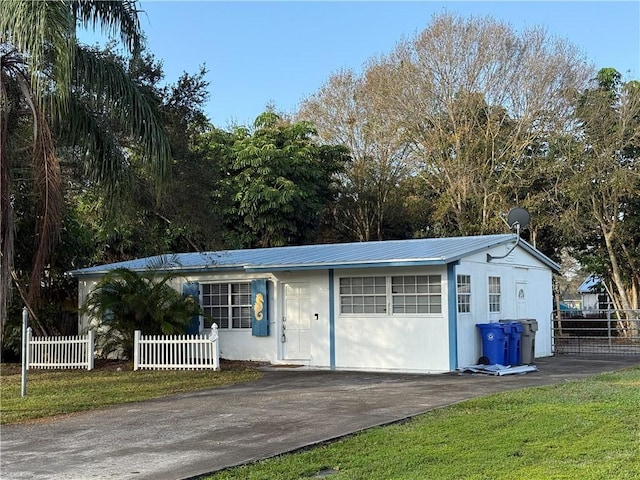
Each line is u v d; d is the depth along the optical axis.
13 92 15.87
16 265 20.48
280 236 33.66
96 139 15.03
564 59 32.59
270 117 36.34
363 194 38.19
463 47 33.28
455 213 33.91
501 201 32.25
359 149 38.56
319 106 39.31
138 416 11.23
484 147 32.81
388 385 14.43
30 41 12.51
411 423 9.80
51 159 14.26
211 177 20.00
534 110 32.44
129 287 19.91
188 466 7.73
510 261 20.55
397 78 34.66
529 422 9.52
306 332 19.45
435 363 17.17
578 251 35.50
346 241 39.50
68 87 13.28
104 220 19.62
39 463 8.12
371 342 18.12
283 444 8.70
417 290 17.61
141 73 18.55
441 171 34.62
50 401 13.05
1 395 13.94
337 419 10.34
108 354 20.64
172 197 18.59
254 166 32.88
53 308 22.50
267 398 12.80
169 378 16.42
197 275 21.08
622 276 33.84
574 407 10.61
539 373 16.39
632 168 31.09
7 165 14.76
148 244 23.09
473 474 6.95
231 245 32.06
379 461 7.66
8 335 21.06
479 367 16.69
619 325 30.14
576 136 32.28
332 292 18.78
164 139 14.70
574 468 7.03
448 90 33.56
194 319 20.92
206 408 11.82
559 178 32.41
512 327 17.89
